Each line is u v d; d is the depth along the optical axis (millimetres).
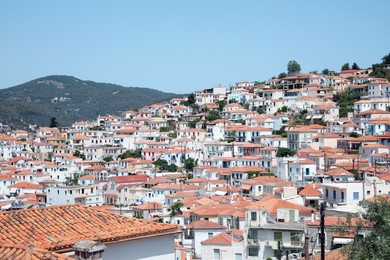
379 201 42344
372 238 39688
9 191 199375
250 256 83000
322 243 37375
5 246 25531
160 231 30141
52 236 28281
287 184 149250
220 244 92250
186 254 88688
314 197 118438
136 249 29406
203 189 175625
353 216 49469
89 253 24422
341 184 114312
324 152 183750
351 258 40000
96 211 33000
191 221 126125
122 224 31031
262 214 84750
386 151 174875
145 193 183250
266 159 195375
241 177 185000
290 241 79562
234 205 130125
